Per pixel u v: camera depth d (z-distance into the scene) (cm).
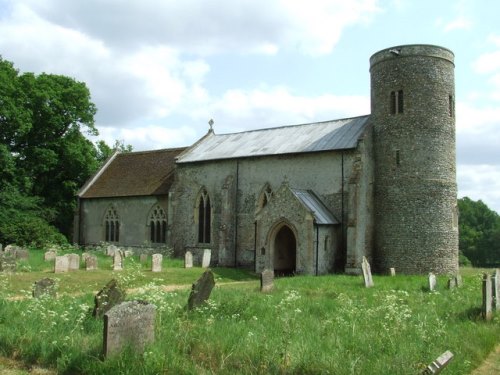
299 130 3719
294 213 2969
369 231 3131
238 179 3662
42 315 1132
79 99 4806
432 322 1257
